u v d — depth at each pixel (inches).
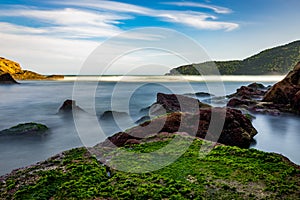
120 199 229.3
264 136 584.4
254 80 2511.1
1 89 1883.6
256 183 255.0
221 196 231.3
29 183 271.3
